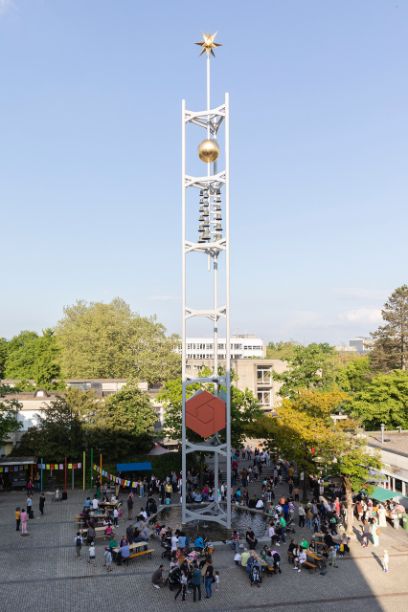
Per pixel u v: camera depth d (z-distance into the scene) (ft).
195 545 100.83
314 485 149.28
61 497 143.33
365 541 106.52
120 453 163.43
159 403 220.43
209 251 124.77
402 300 282.36
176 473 166.20
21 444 164.76
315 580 89.15
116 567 94.17
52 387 262.06
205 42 122.21
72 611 76.69
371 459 119.75
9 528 116.47
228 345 117.50
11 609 77.00
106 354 285.43
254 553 93.25
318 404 133.90
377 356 274.98
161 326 309.83
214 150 118.73
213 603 79.97
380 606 79.05
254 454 205.36
